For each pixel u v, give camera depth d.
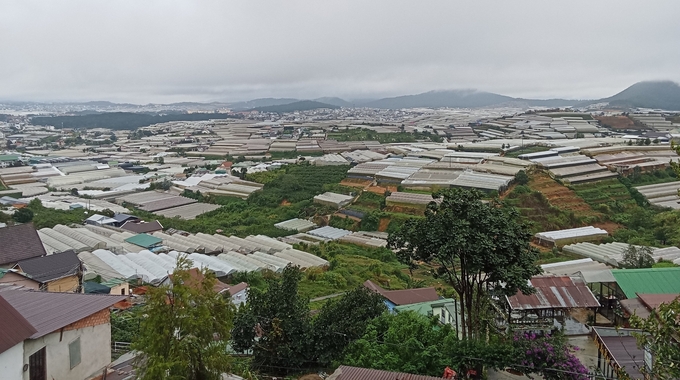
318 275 57.09
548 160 107.69
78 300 22.03
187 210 103.56
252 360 28.39
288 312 28.70
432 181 99.88
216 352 18.52
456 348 24.28
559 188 93.69
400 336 25.92
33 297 22.16
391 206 92.12
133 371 21.59
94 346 21.30
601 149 120.31
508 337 25.03
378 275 59.38
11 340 16.48
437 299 41.81
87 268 53.06
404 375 21.08
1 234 46.09
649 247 63.59
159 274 52.81
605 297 35.34
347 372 21.39
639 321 16.25
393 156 145.50
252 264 59.81
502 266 25.02
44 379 18.56
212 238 75.00
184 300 18.11
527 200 87.62
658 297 31.31
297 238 80.94
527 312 31.22
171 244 70.12
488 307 28.70
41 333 18.30
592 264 53.84
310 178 121.56
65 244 63.81
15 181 128.25
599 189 93.88
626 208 87.38
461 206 26.19
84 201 105.81
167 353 17.72
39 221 80.50
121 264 54.94
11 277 39.56
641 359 23.75
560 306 31.36
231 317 19.34
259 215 98.44
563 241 72.81
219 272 54.59
